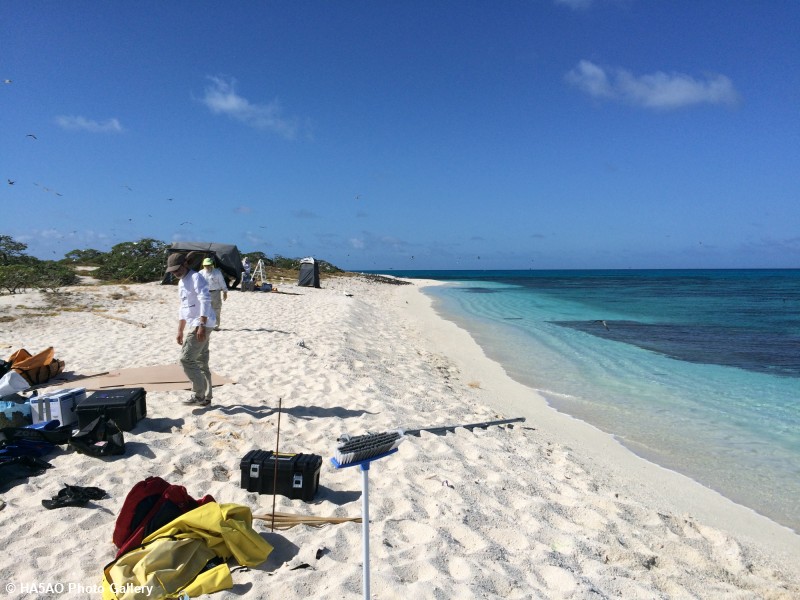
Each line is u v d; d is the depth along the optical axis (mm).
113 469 5305
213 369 9656
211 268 12516
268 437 6453
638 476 7121
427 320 24688
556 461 7234
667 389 11867
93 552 3951
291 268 50094
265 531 4312
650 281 88125
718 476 7184
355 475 5656
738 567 4867
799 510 6281
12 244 30906
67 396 6266
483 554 4238
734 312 30312
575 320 25625
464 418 8656
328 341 13203
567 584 3941
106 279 27016
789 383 12492
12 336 12867
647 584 4211
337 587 3539
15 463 5137
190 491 4934
